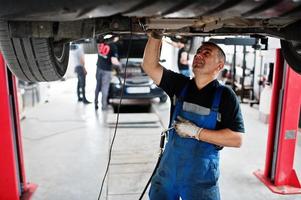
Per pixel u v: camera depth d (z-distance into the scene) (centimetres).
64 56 185
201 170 169
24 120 562
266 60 627
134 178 317
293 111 294
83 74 707
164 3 82
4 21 125
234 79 723
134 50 689
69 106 687
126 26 151
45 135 470
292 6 83
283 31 161
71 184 306
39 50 151
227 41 264
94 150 403
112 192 287
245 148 417
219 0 81
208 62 171
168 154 178
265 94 545
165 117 580
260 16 94
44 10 87
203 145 169
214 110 167
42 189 296
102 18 149
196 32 182
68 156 382
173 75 189
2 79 243
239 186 306
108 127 509
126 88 649
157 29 163
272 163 313
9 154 254
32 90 677
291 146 300
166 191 182
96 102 646
